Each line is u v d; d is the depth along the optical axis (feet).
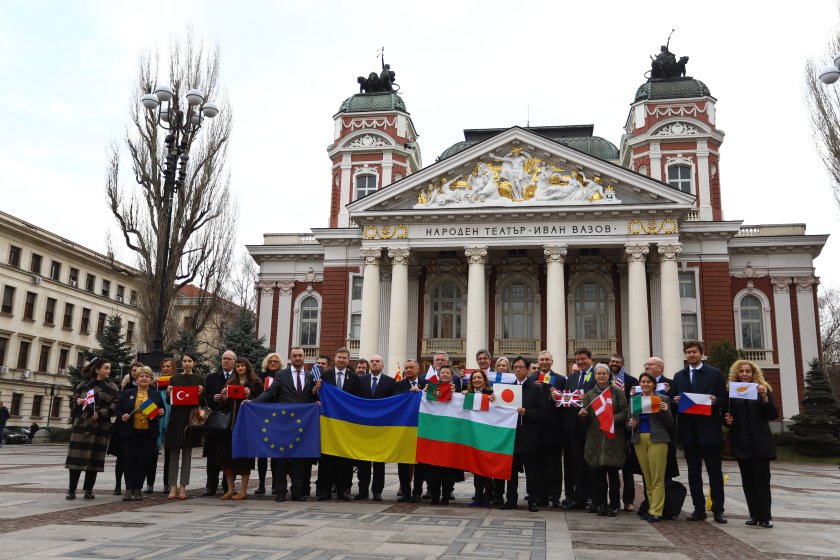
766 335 134.92
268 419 42.42
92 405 40.81
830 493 56.18
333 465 43.50
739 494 53.72
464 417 41.55
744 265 138.62
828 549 28.48
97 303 215.51
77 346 205.36
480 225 127.75
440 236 128.57
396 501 43.42
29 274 185.98
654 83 148.66
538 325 134.00
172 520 32.45
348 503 41.29
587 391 40.86
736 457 35.78
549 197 125.80
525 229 126.21
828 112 95.50
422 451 41.55
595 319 134.72
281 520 32.73
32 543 26.05
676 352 116.78
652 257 130.21
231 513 35.17
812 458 110.01
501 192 127.44
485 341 128.67
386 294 137.08
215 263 130.62
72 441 40.65
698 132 144.15
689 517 37.14
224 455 42.24
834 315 242.99
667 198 122.83
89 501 39.96
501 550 26.30
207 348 194.80
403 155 156.66
